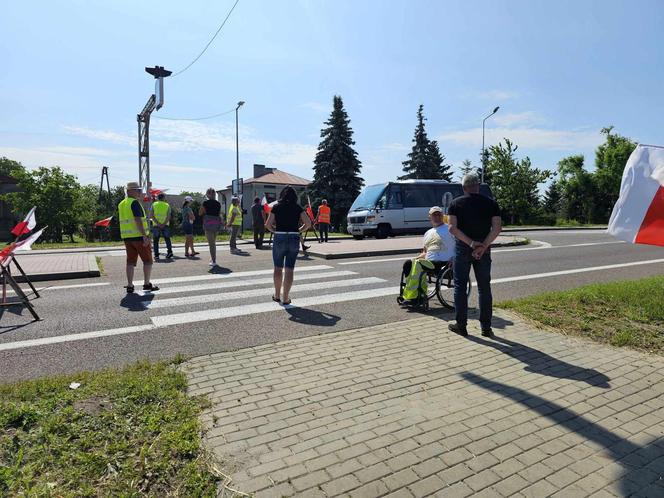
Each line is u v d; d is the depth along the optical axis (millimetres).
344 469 2695
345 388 3852
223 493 2479
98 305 7082
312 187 44438
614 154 50625
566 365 4383
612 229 3881
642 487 2564
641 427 3219
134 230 7832
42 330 5750
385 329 5648
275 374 4164
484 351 4789
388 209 21891
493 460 2801
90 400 3488
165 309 6824
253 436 3062
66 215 41625
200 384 3930
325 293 7957
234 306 7008
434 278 6879
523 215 45219
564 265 11531
